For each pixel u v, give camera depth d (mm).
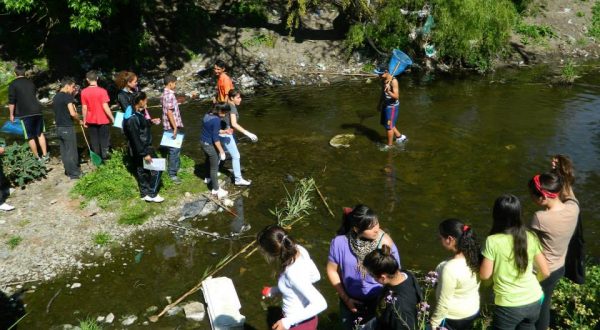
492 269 4168
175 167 8703
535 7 18875
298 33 16656
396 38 15820
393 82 9961
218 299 5945
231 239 7387
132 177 8688
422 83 14758
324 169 9570
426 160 9914
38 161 8898
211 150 8125
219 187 8703
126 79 8430
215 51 15562
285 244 4074
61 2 13273
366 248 4312
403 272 4062
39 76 13859
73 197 8281
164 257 6988
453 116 12219
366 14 15805
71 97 8578
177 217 7926
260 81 14688
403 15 15648
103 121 9102
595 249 7047
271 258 4141
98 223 7695
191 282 6484
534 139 10797
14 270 6703
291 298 4207
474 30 15109
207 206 8203
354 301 4430
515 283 4160
